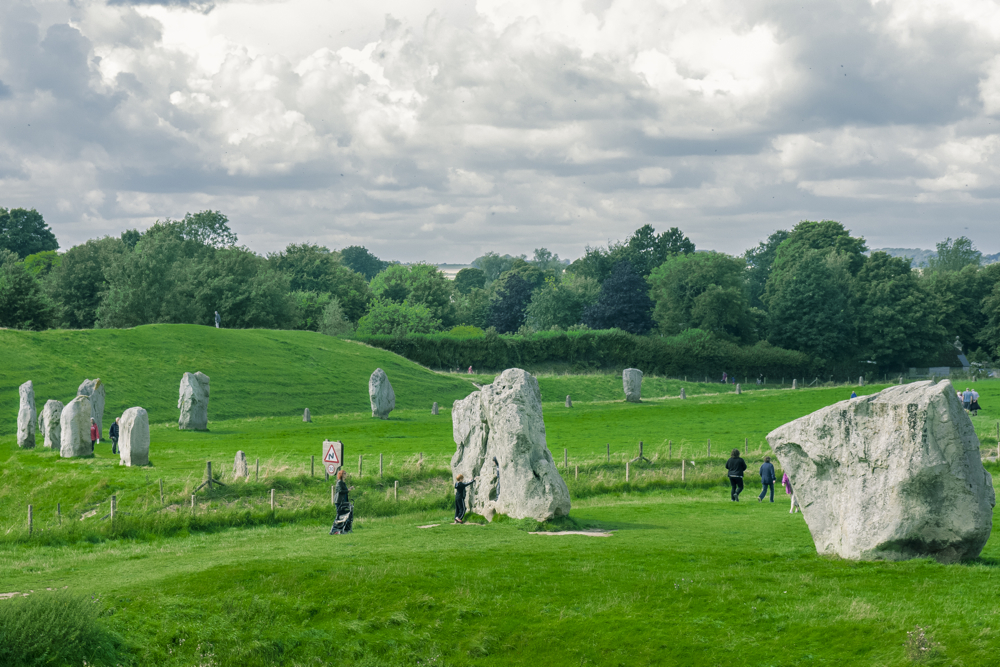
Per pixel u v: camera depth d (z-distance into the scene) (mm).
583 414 76750
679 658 16078
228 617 19281
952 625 15266
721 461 46188
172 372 81938
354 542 26875
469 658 17344
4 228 165750
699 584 19312
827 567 20062
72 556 28438
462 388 98000
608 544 24594
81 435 49219
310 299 141000
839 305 134375
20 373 73000
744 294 145125
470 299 185875
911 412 20109
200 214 139250
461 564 22141
